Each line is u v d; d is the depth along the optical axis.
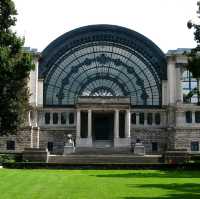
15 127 63.19
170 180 41.03
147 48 99.00
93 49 99.25
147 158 73.44
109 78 98.94
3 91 60.56
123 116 95.69
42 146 96.62
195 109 95.31
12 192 28.78
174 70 97.25
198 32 56.31
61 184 34.91
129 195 28.11
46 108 97.50
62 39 98.62
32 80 96.38
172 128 95.62
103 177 44.03
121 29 98.75
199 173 52.78
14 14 60.81
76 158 73.94
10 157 70.88
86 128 95.50
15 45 60.81
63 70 98.88
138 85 98.88
